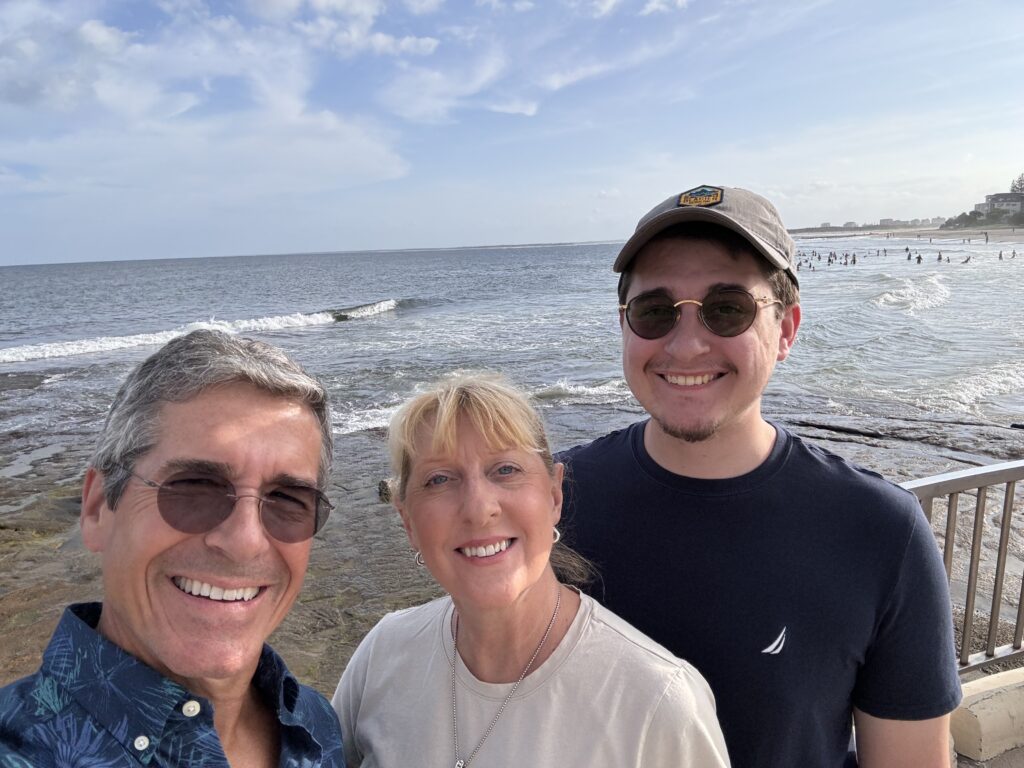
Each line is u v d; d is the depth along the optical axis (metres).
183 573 0.54
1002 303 10.30
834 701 0.70
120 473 0.54
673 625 0.72
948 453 3.64
